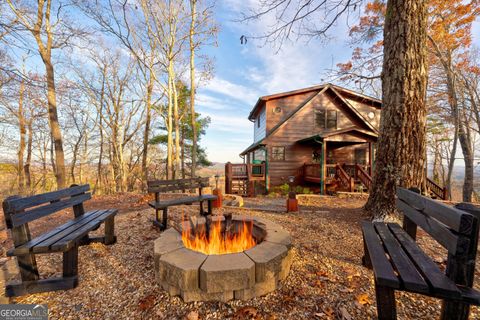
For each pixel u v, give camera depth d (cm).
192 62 1207
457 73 1255
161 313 185
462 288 130
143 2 1061
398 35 381
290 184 1241
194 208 570
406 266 157
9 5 737
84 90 1306
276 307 189
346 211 518
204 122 2189
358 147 1352
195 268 194
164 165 2183
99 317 184
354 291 207
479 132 1245
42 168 1794
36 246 204
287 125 1262
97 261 280
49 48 877
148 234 368
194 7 1119
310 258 275
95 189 1956
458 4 939
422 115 380
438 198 923
